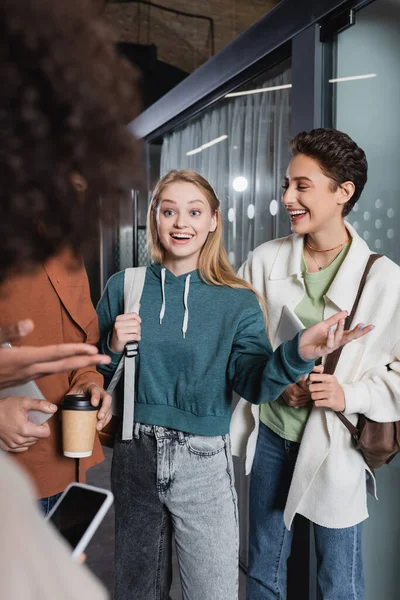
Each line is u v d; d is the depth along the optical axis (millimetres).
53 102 360
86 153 376
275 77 2303
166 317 1486
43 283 1213
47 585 276
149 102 5254
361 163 1499
